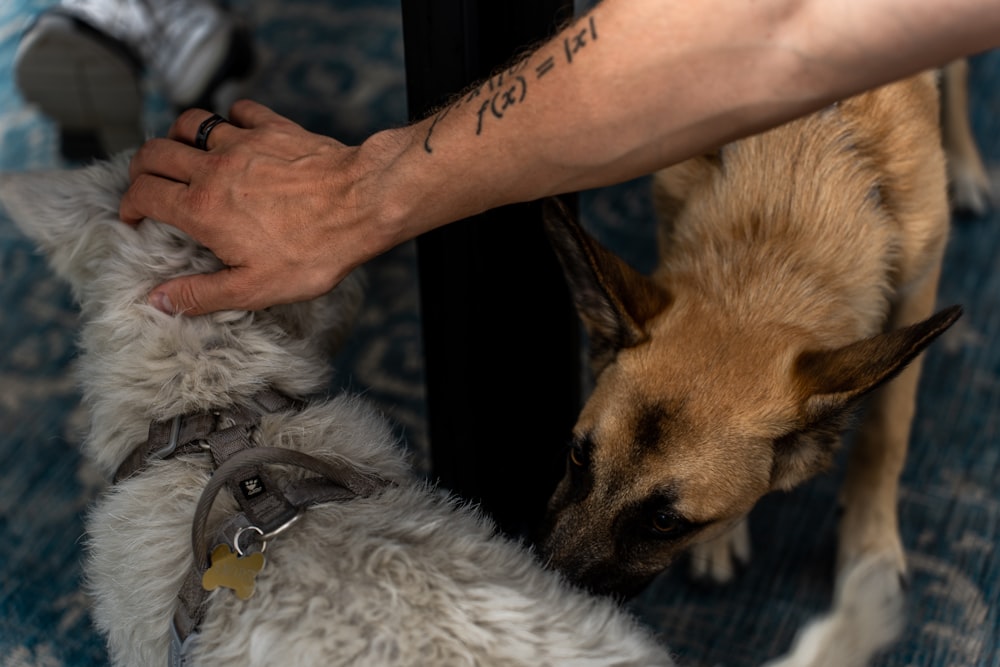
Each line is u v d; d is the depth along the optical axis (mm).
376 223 1529
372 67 3244
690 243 1976
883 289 1952
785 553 2252
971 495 2334
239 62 2967
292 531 1399
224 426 1520
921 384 2570
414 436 2445
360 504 1459
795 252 1884
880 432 2096
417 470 2361
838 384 1672
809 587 2180
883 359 1623
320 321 1719
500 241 1920
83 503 2340
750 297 1842
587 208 2939
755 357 1753
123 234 1604
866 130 1932
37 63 2729
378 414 1773
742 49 1194
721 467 1703
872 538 2143
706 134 1296
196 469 1499
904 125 1955
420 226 1548
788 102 1226
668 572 2219
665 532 1762
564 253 1779
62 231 1631
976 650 2029
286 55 3299
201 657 1331
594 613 1396
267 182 1582
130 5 2803
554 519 1875
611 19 1279
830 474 2416
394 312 2740
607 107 1291
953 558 2213
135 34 2795
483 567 1401
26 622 2115
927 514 2301
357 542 1372
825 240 1892
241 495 1407
